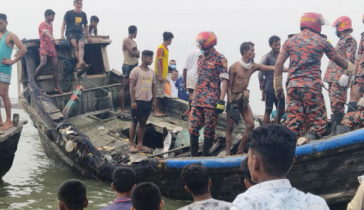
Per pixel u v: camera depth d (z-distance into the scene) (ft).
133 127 25.41
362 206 9.37
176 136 27.04
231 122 22.03
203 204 10.41
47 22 31.27
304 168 17.48
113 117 32.01
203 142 24.12
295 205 6.90
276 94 20.17
